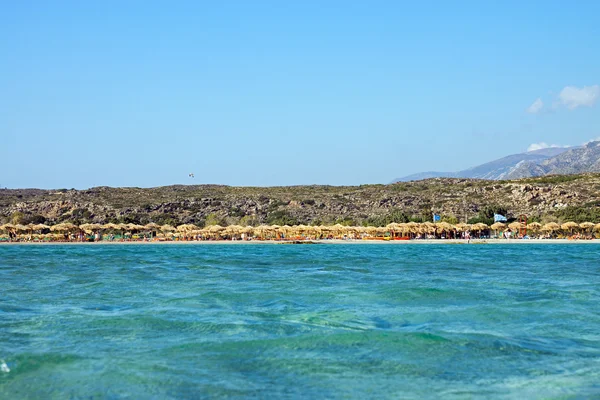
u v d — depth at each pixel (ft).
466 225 320.91
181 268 134.10
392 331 56.70
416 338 53.72
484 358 47.75
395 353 49.06
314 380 42.34
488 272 121.39
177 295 82.38
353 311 68.23
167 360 46.96
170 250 239.50
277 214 432.25
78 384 41.27
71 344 52.03
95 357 47.73
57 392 39.75
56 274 117.50
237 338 53.98
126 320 62.44
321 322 61.41
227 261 160.66
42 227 330.13
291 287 91.97
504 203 410.72
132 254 203.41
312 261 160.25
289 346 51.13
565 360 47.32
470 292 84.69
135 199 479.82
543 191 410.31
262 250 238.07
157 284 97.40
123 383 41.50
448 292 84.53
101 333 56.34
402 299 77.87
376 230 322.14
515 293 83.66
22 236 336.29
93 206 447.01
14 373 43.55
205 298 79.25
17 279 106.63
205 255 195.62
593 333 56.59
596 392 39.96
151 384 41.32
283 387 40.86
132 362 46.34
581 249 236.02
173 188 552.41
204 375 43.34
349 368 45.09
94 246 288.92
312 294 83.05
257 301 76.43
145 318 63.52
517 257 177.99
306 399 38.65
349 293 83.92
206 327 58.80
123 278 108.47
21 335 55.52
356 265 143.64
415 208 422.00
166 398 38.68
